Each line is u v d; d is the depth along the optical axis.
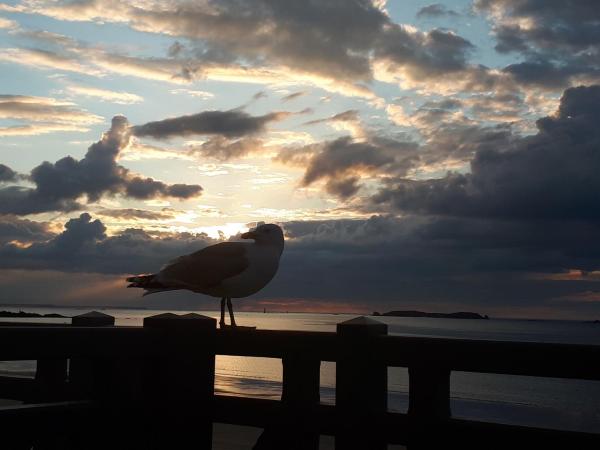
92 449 4.03
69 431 3.90
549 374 3.36
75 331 3.77
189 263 5.36
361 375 3.88
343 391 3.93
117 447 4.13
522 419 31.42
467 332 180.25
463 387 46.91
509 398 40.22
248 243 5.52
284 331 4.13
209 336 4.36
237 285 5.32
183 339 4.32
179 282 5.31
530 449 3.40
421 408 3.72
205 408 4.38
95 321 5.32
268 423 4.15
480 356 3.54
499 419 31.19
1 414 3.57
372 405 3.86
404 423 3.74
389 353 3.81
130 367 4.23
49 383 5.29
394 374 46.31
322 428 3.99
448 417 3.78
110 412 4.10
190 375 4.33
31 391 5.37
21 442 3.65
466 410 34.41
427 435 3.67
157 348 4.28
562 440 3.33
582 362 3.28
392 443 3.78
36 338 3.59
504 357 3.47
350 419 3.89
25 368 36.53
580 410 34.94
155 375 4.30
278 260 5.59
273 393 33.72
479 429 3.55
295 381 4.09
